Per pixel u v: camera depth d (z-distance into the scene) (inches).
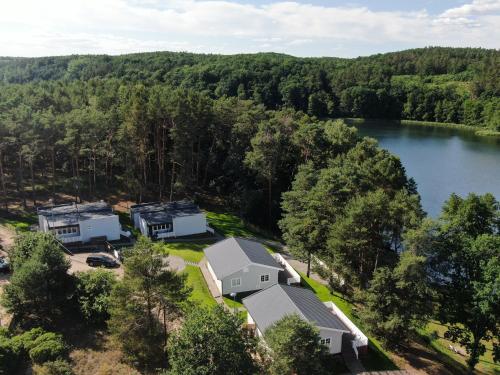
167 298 1224.8
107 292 1481.3
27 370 1210.0
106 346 1363.2
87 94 3809.1
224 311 1063.6
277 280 1895.9
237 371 976.3
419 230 1425.9
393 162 2546.8
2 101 3225.9
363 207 1673.2
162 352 1278.3
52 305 1456.7
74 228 2272.4
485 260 1405.0
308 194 2049.7
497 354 1456.7
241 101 3484.3
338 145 2970.0
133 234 2440.9
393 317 1446.9
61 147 2785.4
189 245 2340.1
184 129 2721.5
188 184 3011.8
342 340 1519.4
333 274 1966.0
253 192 2861.7
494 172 4146.2
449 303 1514.5
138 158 2908.5
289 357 1059.9
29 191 2876.5
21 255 1593.3
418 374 1422.2
